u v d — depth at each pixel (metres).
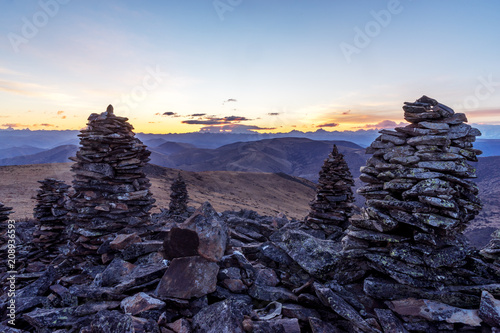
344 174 12.91
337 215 12.72
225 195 119.94
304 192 180.00
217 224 7.42
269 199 137.88
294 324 5.93
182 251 7.10
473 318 5.62
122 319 4.93
